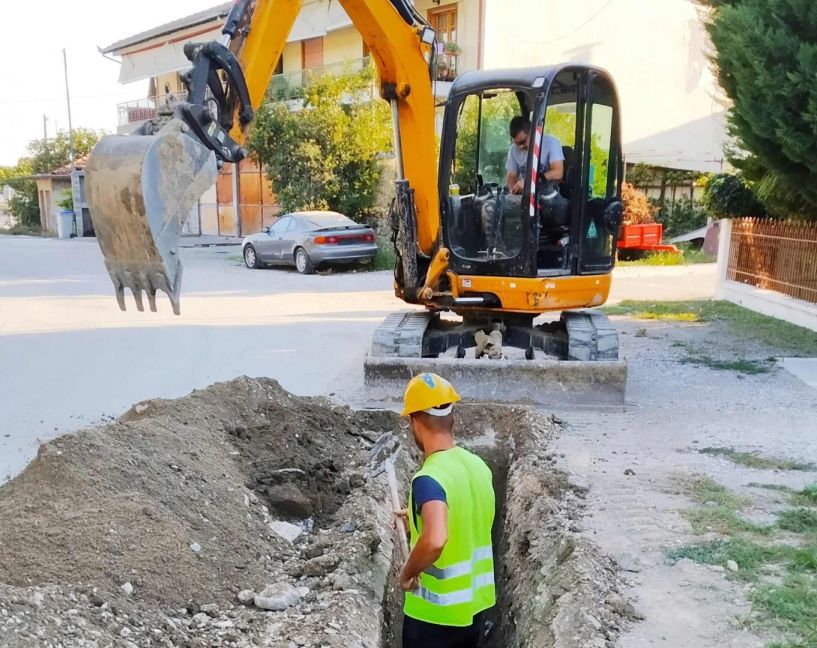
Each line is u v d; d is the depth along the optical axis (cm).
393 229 924
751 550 474
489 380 840
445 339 962
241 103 561
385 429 716
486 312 939
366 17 788
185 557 424
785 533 503
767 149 1146
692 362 1036
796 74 1010
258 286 1848
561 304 871
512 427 747
